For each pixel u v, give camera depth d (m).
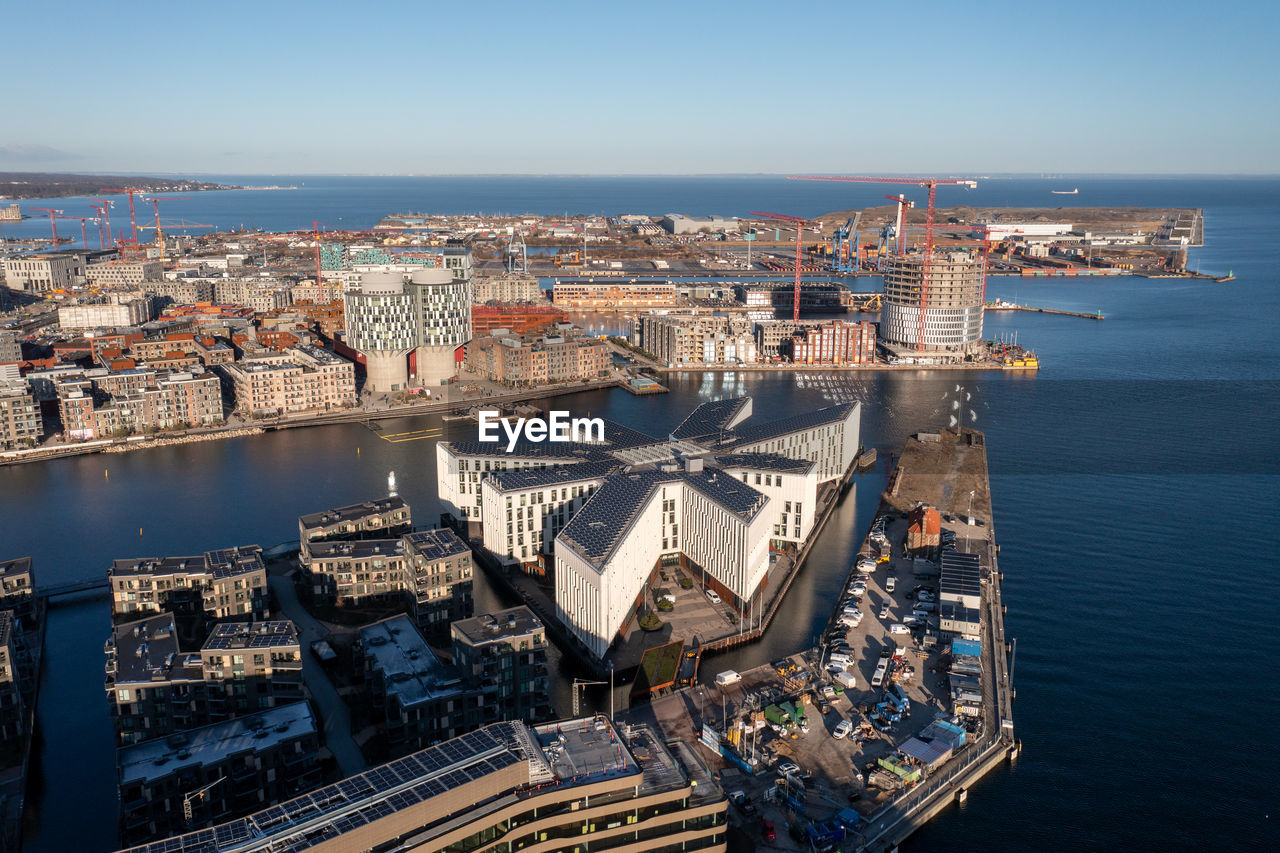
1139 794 169.62
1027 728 188.12
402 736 170.75
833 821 156.00
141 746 157.12
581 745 135.50
